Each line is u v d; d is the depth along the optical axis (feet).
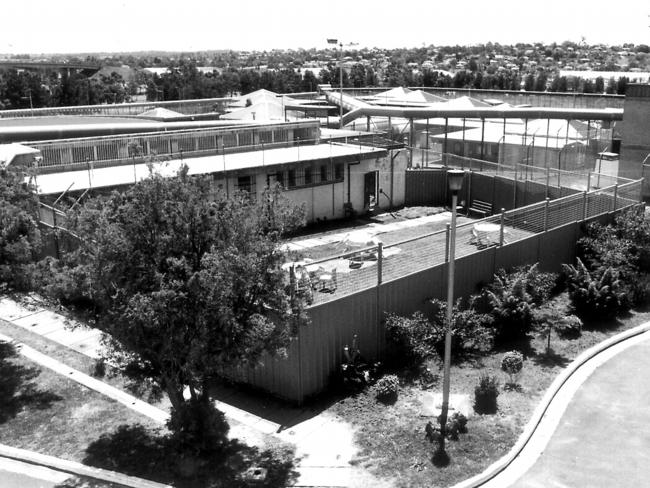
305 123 124.36
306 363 50.47
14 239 53.11
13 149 86.89
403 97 229.86
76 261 43.29
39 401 51.49
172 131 111.45
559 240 76.18
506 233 71.31
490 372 55.57
